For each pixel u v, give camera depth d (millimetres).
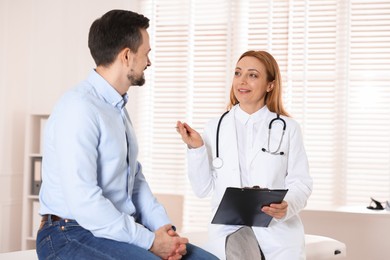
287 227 2137
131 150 1789
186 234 2752
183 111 4023
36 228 3906
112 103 1716
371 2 3695
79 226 1632
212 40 3975
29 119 3949
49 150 1673
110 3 4125
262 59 2221
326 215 3697
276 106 2301
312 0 3781
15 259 2148
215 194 2232
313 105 3770
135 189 1914
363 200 3670
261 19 3865
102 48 1702
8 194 4141
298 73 3791
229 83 3910
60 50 4234
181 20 4027
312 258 2527
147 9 4090
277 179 2172
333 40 3740
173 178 4012
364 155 3684
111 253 1545
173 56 4047
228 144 2209
